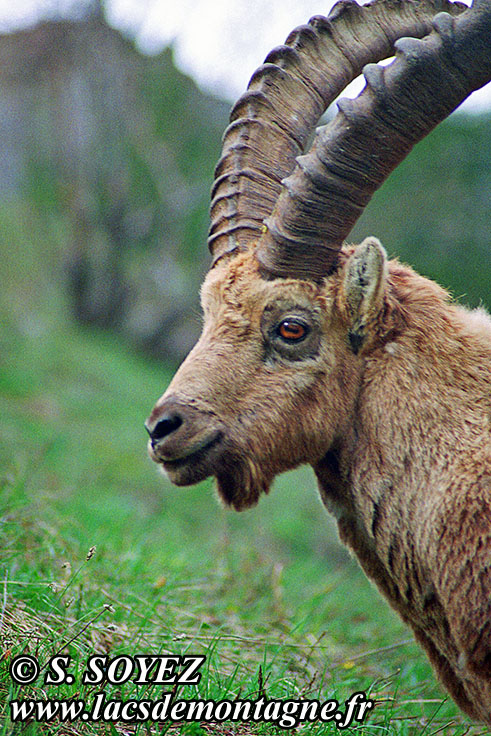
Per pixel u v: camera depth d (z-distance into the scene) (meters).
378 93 7.27
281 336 7.58
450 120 50.16
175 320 52.16
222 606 11.97
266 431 7.52
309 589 15.27
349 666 10.25
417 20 8.44
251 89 8.65
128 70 55.22
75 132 53.50
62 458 22.44
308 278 7.63
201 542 18.84
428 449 7.30
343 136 7.34
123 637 9.31
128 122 54.81
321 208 7.45
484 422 7.29
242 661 9.69
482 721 7.64
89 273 52.66
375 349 7.62
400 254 46.50
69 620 9.10
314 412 7.57
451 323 7.69
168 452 7.46
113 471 23.83
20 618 8.64
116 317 52.66
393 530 7.43
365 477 7.55
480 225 46.97
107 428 29.23
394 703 9.47
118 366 42.34
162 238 55.25
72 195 53.19
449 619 7.09
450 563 7.03
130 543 13.41
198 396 7.46
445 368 7.48
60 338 43.06
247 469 7.60
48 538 11.00
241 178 8.45
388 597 7.99
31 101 55.81
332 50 8.52
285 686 9.15
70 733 7.34
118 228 53.66
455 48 7.16
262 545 21.03
